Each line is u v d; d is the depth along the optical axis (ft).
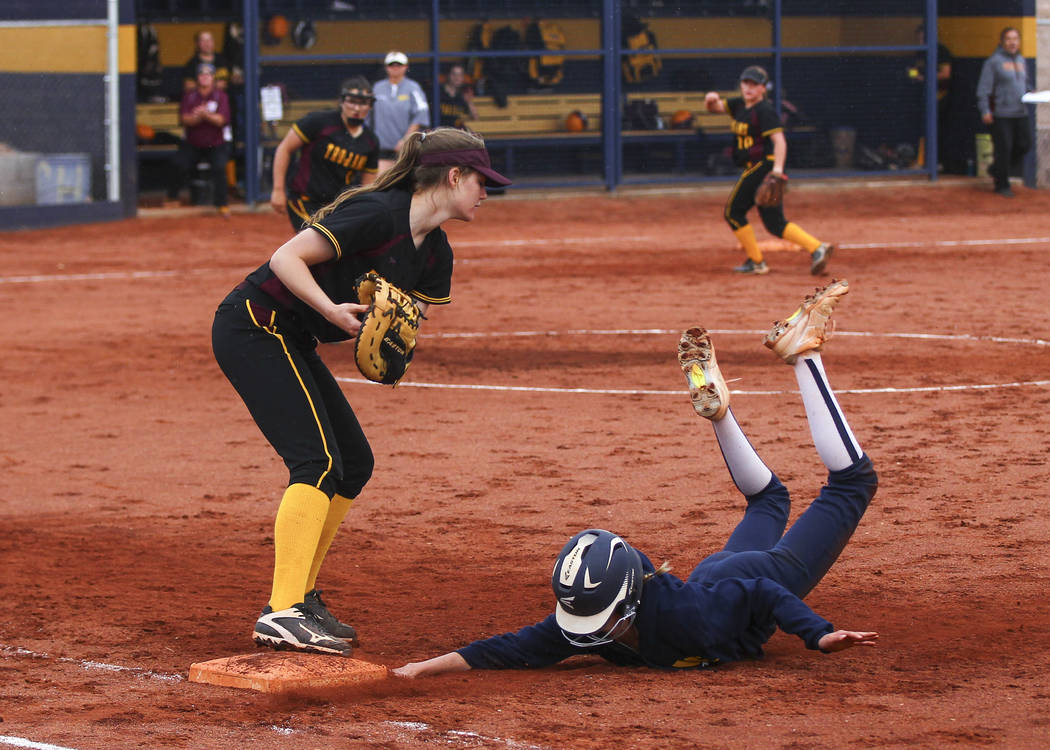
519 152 324.19
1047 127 336.49
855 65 336.70
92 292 202.39
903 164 340.18
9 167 279.69
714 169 334.65
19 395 132.77
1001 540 78.89
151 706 53.72
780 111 332.80
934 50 335.26
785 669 57.41
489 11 318.45
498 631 65.51
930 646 60.18
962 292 184.65
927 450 101.55
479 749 47.75
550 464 101.76
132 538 85.20
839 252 232.53
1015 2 332.39
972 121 348.38
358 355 56.95
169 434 115.65
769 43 333.83
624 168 333.21
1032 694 53.16
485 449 107.04
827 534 60.70
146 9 328.49
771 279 200.64
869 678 55.83
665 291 191.83
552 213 302.45
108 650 62.75
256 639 59.41
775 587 56.70
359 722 51.13
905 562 75.05
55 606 70.28
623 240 260.83
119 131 290.97
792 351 62.03
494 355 147.95
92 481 100.32
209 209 301.02
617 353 147.33
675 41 329.52
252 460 106.32
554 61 322.55
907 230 268.62
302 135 156.87
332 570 76.95
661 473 98.17
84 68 286.46
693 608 56.59
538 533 84.07
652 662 57.67
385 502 92.38
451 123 316.40
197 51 298.76
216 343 60.39
